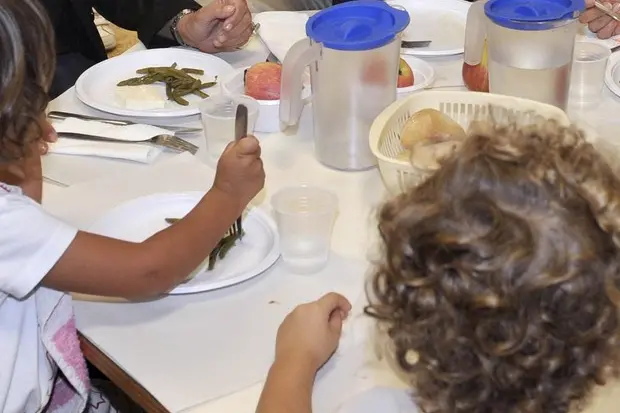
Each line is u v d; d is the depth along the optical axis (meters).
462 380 0.74
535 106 1.24
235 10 1.68
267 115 1.43
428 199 0.75
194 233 1.09
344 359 0.97
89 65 2.08
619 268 0.72
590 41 1.57
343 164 1.33
